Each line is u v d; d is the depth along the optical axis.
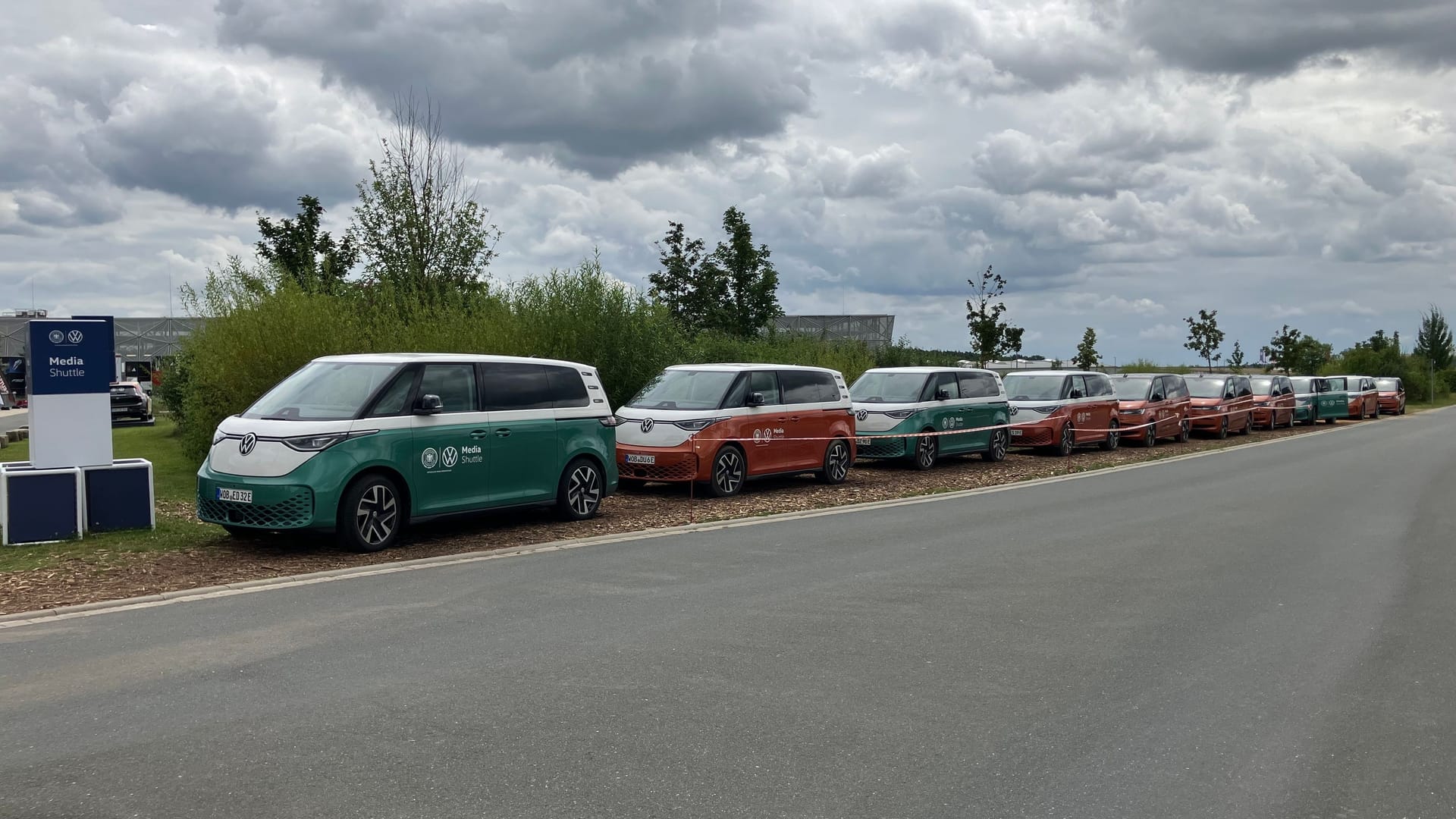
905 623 7.25
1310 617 7.56
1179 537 11.32
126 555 9.51
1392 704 5.58
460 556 9.76
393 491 10.17
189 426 17.58
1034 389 23.88
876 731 5.06
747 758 4.68
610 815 4.04
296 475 9.48
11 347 65.12
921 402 19.78
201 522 11.48
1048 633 7.04
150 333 58.12
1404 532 11.76
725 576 8.93
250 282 16.80
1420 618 7.55
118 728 4.95
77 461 10.62
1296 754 4.85
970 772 4.56
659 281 30.11
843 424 17.11
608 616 7.37
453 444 10.69
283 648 6.41
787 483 17.09
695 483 16.23
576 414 12.20
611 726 5.05
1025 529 11.91
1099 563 9.71
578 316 18.42
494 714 5.21
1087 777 4.54
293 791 4.22
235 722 5.05
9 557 9.38
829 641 6.75
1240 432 32.16
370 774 4.42
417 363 10.63
